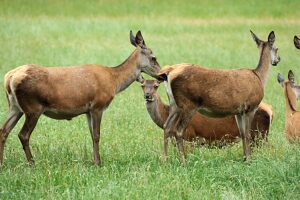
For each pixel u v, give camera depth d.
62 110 28.52
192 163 28.88
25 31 72.06
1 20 78.69
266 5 93.56
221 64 57.50
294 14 87.50
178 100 28.92
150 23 81.38
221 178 26.64
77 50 62.50
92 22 80.38
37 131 34.62
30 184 25.64
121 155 30.22
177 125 29.28
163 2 97.56
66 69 28.69
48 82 27.95
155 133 34.56
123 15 87.88
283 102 43.09
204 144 32.00
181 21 83.62
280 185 25.09
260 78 30.84
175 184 25.41
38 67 28.11
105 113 39.50
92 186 25.05
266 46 31.39
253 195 24.59
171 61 58.50
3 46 62.78
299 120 31.31
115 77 30.52
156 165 28.44
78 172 26.88
